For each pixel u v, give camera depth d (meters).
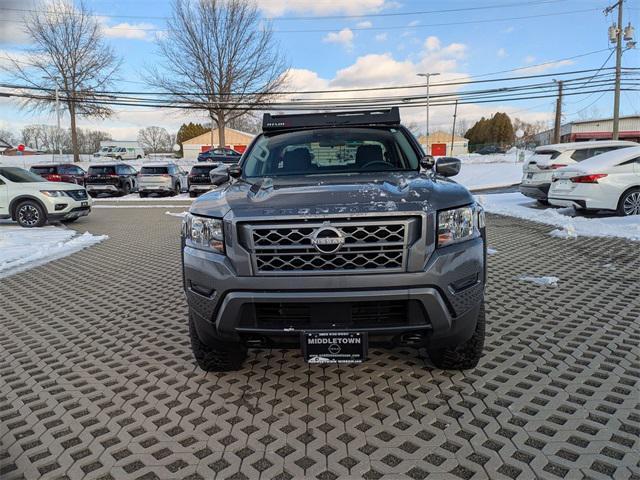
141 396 3.10
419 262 2.57
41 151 75.31
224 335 2.75
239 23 34.81
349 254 2.57
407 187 2.90
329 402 2.97
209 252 2.77
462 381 3.17
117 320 4.61
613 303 4.63
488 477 2.23
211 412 2.89
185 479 2.28
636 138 53.78
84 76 41.34
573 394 2.95
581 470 2.25
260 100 36.19
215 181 4.01
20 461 2.45
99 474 2.33
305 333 2.60
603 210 10.35
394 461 2.38
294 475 2.29
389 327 2.60
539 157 12.64
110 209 16.83
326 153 4.02
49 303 5.21
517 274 5.80
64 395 3.14
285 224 2.60
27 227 11.55
